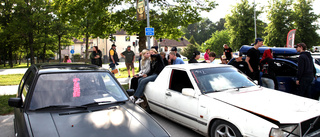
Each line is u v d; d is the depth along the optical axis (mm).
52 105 3086
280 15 32719
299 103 3570
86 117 2889
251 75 6223
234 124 3295
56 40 34500
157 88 5215
